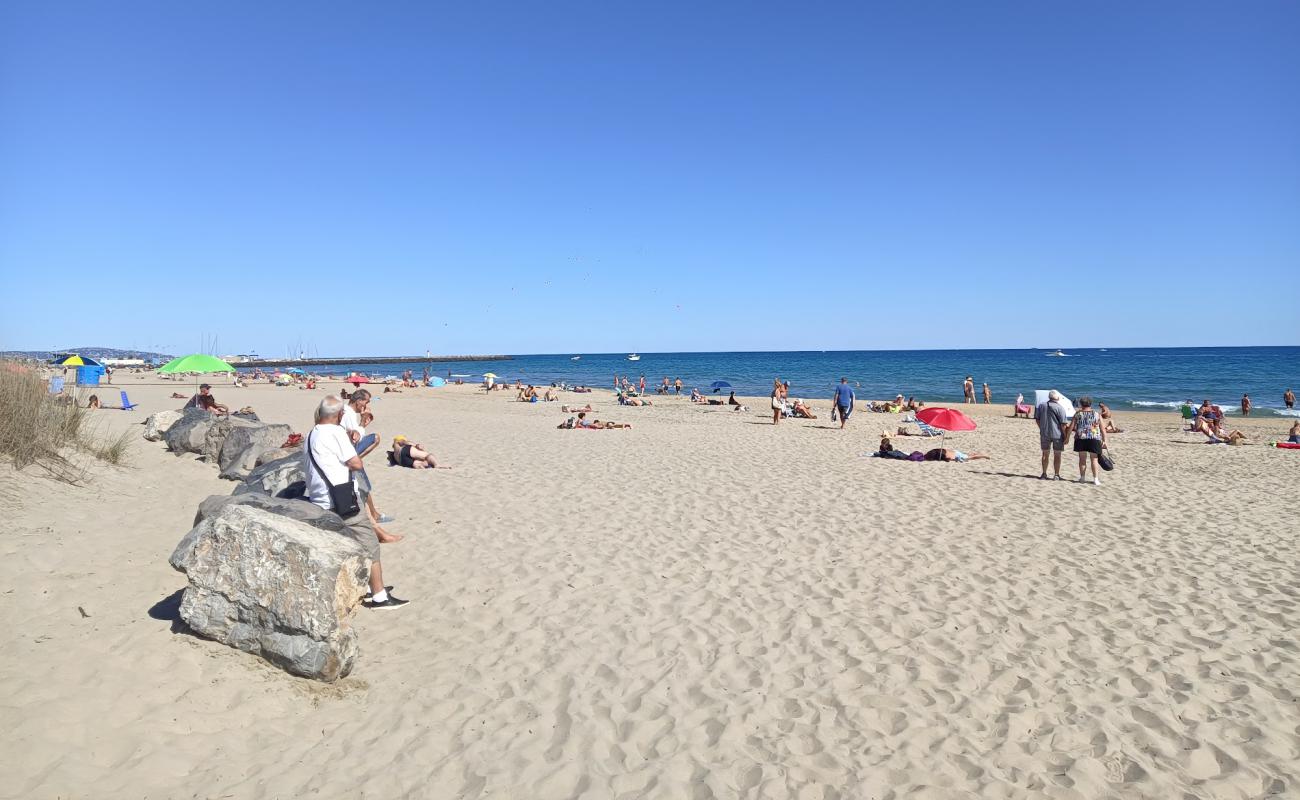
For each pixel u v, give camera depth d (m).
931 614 6.00
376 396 42.69
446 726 4.25
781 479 12.15
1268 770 3.84
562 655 5.21
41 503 7.48
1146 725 4.30
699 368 103.44
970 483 12.00
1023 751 4.04
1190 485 12.13
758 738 4.17
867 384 60.34
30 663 4.26
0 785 3.26
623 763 3.92
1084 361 104.88
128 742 3.74
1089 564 7.38
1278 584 6.76
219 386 52.31
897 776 3.81
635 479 11.99
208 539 4.81
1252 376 64.94
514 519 9.04
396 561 7.26
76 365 32.72
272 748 3.91
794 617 5.93
